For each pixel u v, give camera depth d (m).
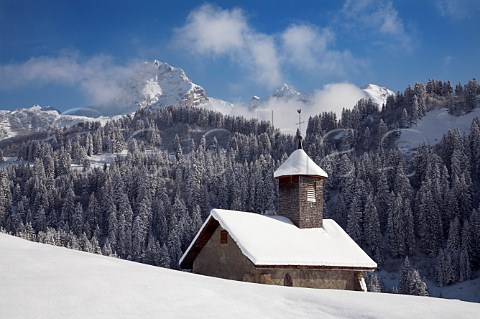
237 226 30.44
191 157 170.00
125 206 123.50
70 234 107.75
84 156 199.62
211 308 11.80
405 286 80.56
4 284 11.69
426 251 100.19
